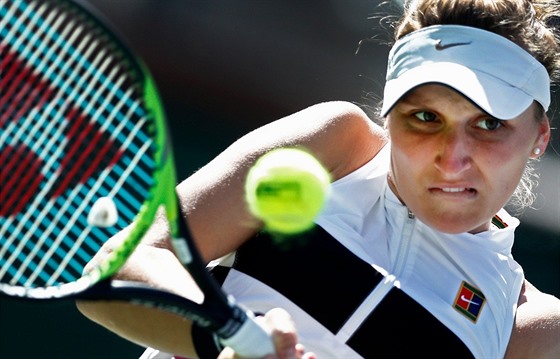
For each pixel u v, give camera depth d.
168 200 7.85
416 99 8.91
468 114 8.79
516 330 9.84
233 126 26.42
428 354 9.20
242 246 9.66
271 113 27.41
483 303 9.59
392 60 9.45
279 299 9.27
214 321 7.90
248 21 29.12
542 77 9.33
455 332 9.30
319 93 28.09
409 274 9.41
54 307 18.17
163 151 7.86
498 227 10.27
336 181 9.77
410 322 9.23
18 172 8.59
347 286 9.27
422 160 8.93
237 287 9.46
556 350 9.87
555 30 10.16
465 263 9.59
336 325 9.20
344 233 9.45
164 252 9.41
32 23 8.51
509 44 9.14
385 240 9.59
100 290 7.77
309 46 28.80
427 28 9.25
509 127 9.01
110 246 9.16
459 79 8.74
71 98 8.59
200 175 9.70
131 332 9.56
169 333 9.24
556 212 21.84
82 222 12.47
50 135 13.02
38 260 13.48
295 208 8.08
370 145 10.07
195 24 29.08
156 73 27.66
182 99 26.94
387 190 9.70
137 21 28.78
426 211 9.13
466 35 9.12
